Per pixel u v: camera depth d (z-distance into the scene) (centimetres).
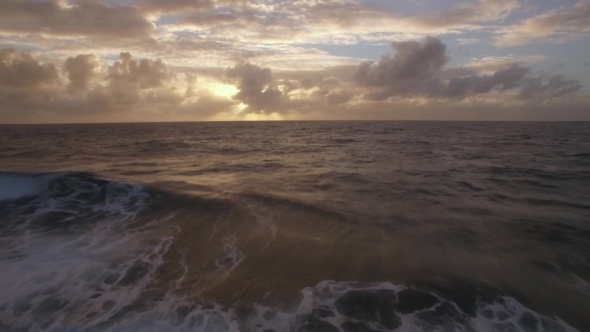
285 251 662
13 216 854
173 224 809
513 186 1221
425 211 916
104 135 4456
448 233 756
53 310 467
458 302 492
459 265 605
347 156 2130
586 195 1093
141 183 1187
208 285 537
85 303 484
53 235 736
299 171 1548
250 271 583
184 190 1121
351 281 550
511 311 471
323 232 762
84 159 1958
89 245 685
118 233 751
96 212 891
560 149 2477
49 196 1009
